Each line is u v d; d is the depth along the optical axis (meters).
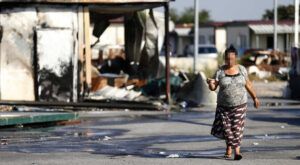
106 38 66.19
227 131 13.90
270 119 23.69
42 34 28.80
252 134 19.14
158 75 33.97
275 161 13.80
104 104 28.27
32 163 13.95
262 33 80.75
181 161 13.88
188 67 48.47
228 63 13.89
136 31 34.72
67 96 29.09
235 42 85.38
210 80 13.94
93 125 22.25
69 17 29.09
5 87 28.86
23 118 21.03
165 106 28.78
